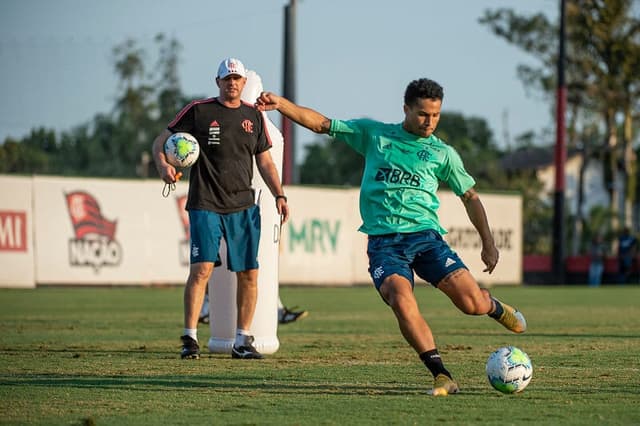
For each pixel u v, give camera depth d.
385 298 18.59
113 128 179.00
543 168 187.88
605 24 126.31
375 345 28.94
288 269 74.31
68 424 15.09
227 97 24.33
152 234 69.12
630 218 142.75
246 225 24.75
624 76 129.25
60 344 29.05
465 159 168.88
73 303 52.94
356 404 16.97
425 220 19.34
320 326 38.00
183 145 23.75
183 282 70.31
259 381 20.16
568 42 129.88
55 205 65.75
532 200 146.75
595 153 147.75
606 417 15.62
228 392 18.52
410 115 19.38
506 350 18.23
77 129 178.75
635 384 19.67
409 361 24.14
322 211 76.06
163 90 181.88
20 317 42.00
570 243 148.38
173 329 35.53
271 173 24.89
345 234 77.62
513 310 20.31
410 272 18.92
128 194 68.31
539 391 18.58
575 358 24.98
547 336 32.50
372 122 20.05
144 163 166.38
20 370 22.12
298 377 20.84
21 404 17.06
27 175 64.81
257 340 25.78
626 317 43.78
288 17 86.12
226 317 25.92
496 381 18.05
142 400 17.50
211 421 15.31
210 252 24.44
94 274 67.12
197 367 22.80
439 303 57.66
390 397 17.81
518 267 87.56
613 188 147.12
